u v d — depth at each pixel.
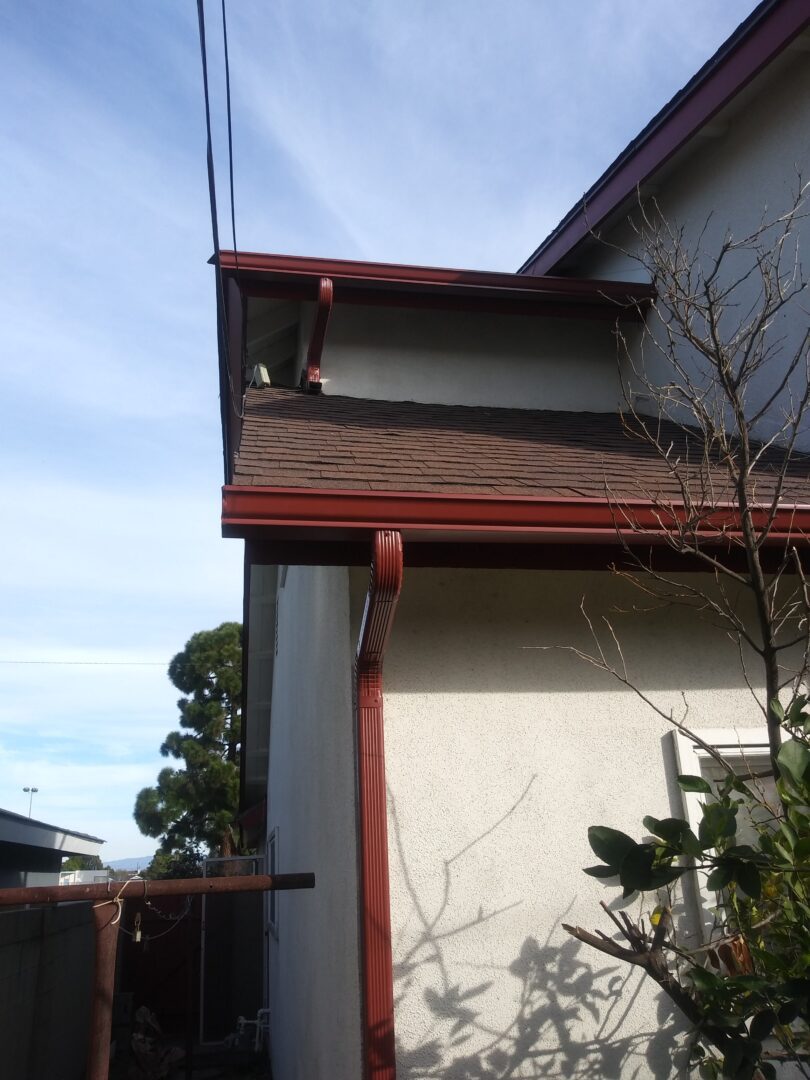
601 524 3.55
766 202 5.72
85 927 8.95
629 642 3.98
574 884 3.60
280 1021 7.62
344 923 3.78
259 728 11.64
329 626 4.56
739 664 4.07
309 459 3.98
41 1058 6.96
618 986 3.52
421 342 6.66
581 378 6.85
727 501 3.83
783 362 5.58
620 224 7.21
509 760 3.69
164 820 22.92
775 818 2.72
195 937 11.66
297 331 6.95
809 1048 2.76
